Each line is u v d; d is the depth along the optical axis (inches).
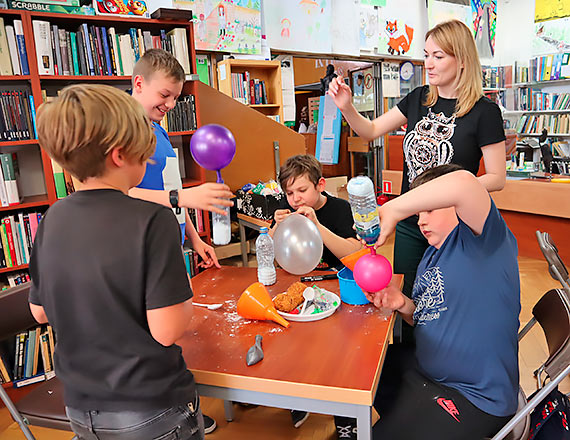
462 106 69.7
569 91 281.9
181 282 34.9
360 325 49.9
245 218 131.3
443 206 40.6
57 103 32.1
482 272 45.3
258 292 52.8
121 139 33.3
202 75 163.8
